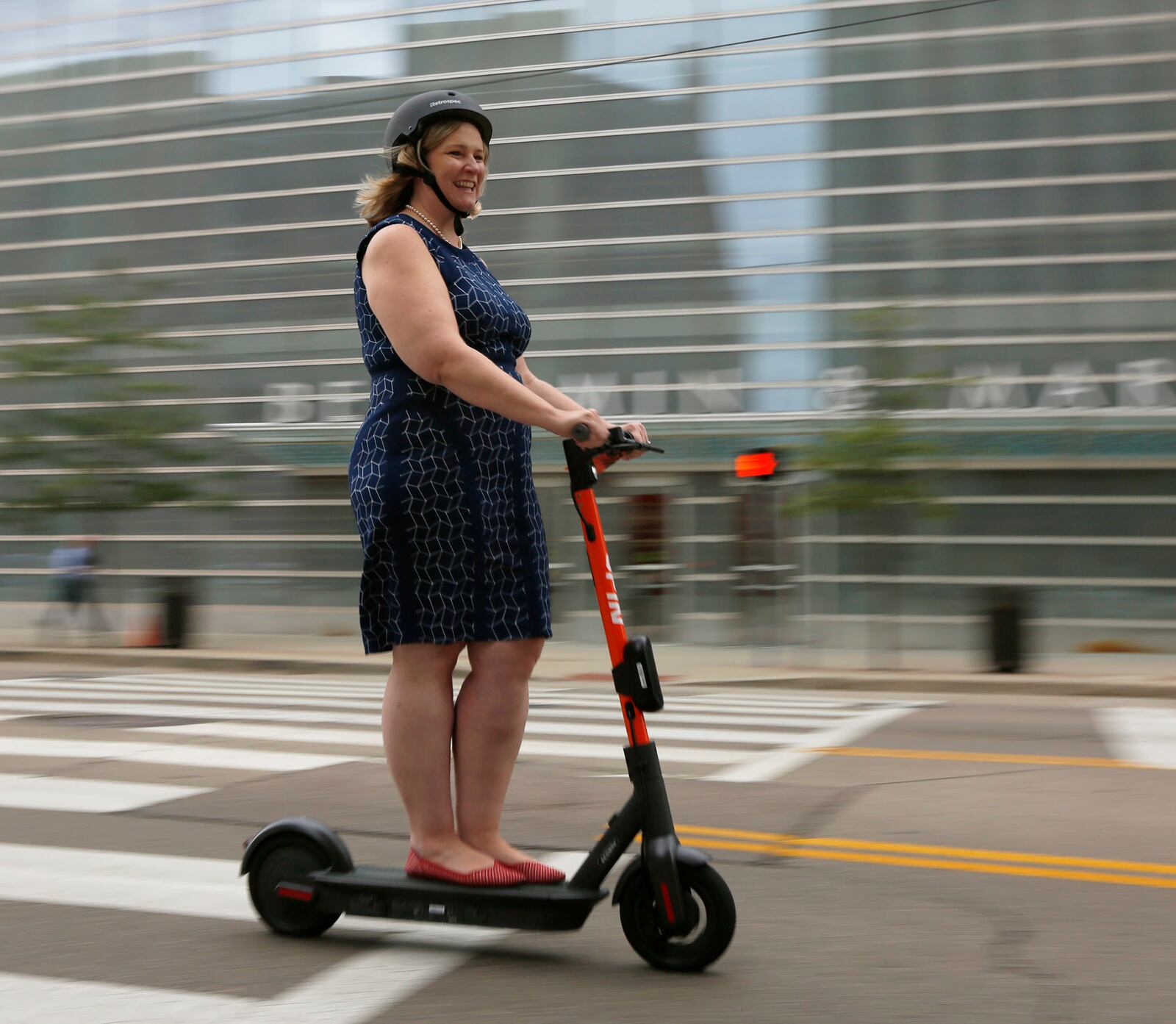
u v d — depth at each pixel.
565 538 18.83
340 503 20.94
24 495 18.95
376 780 5.97
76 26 22.84
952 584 18.28
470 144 3.24
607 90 19.62
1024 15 18.05
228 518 21.47
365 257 3.19
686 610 18.62
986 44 18.17
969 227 18.14
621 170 19.48
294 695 11.30
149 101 22.30
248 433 21.27
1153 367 17.53
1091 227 17.77
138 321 20.92
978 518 18.28
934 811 5.34
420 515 3.12
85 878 3.99
